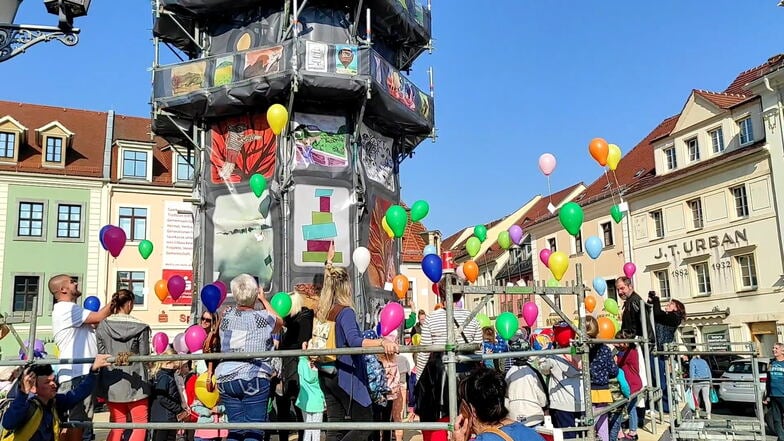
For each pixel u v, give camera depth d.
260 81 11.88
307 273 11.98
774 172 25.97
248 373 4.93
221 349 5.11
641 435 9.10
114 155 31.31
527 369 6.29
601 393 6.97
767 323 26.00
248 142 12.91
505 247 10.89
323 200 12.36
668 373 9.16
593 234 36.34
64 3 5.54
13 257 28.23
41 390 5.06
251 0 12.93
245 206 12.68
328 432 5.18
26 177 29.00
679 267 30.52
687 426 9.22
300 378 5.94
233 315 5.20
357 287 12.27
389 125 13.92
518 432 3.75
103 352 6.13
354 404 5.13
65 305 5.92
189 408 7.97
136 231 30.39
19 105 32.75
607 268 35.16
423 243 39.00
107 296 29.25
